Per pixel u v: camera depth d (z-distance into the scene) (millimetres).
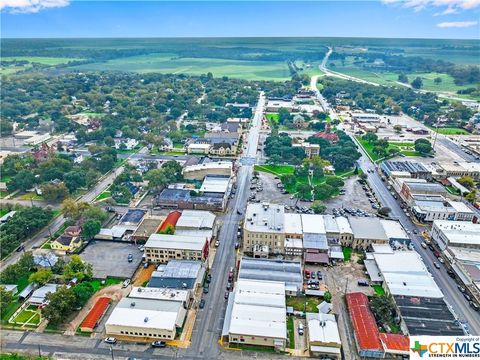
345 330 144625
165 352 134250
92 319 145500
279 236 189125
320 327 139500
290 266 175250
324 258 184000
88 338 140125
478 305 158125
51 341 138375
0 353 132250
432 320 143750
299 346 137500
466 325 147250
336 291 166375
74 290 153750
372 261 183250
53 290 161625
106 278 171875
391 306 150000
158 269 174750
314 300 160250
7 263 185375
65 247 190125
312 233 198000
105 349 135250
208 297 162375
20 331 142875
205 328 145375
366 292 165750
